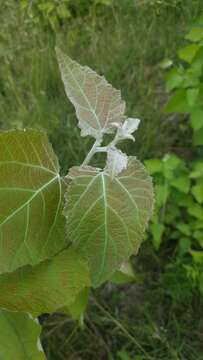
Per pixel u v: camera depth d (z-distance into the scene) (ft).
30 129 0.58
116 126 0.65
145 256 1.88
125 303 1.82
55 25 2.51
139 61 2.39
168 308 1.79
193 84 1.85
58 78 2.37
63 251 0.67
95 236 0.62
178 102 1.84
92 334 1.73
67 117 2.16
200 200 1.70
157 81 2.35
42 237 0.62
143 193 0.62
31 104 2.26
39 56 2.39
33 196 0.60
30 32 2.49
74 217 0.61
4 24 2.51
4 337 0.71
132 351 1.69
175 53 2.38
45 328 1.74
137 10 2.55
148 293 1.82
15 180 0.59
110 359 1.66
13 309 0.64
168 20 2.47
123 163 0.61
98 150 0.67
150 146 2.10
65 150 2.05
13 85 2.25
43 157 0.60
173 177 1.76
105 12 2.58
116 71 2.31
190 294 1.75
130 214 0.62
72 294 0.65
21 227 0.60
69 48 2.43
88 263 0.65
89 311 1.75
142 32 2.46
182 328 1.74
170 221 1.83
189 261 1.80
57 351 1.71
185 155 2.13
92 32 2.44
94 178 0.62
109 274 0.63
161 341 1.67
